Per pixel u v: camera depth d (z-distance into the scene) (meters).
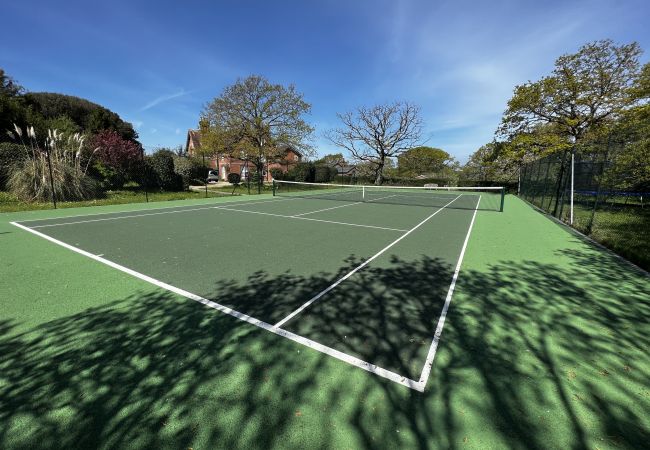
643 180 9.96
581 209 10.80
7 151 13.60
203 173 25.78
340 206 14.60
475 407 2.13
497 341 2.94
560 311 3.56
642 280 4.55
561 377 2.44
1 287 4.12
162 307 3.59
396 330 3.14
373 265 5.27
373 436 1.89
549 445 1.84
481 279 4.60
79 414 2.03
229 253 5.91
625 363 2.62
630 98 17.16
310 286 4.30
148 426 1.95
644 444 1.85
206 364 2.55
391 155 35.50
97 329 3.08
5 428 1.91
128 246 6.31
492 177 33.47
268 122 25.73
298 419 2.01
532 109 20.38
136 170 18.05
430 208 14.36
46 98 28.86
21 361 2.56
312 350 2.78
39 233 7.41
